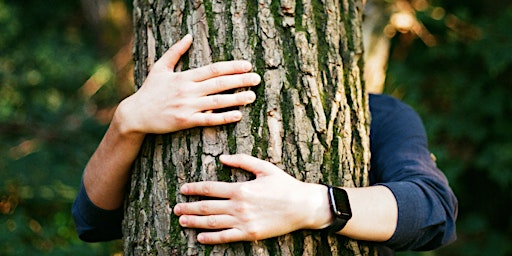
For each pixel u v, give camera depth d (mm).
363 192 1265
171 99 1221
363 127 1354
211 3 1272
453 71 3994
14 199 4199
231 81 1212
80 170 4355
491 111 3828
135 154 1312
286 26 1267
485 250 3854
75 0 5492
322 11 1326
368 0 3916
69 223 4219
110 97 4953
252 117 1231
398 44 4070
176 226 1236
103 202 1419
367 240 1287
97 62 5016
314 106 1256
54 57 4906
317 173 1245
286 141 1231
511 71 3867
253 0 1271
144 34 1367
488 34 3881
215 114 1211
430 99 4020
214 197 1200
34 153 4289
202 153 1231
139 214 1292
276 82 1240
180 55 1269
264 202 1159
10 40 5012
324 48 1309
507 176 3727
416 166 1405
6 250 3914
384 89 3990
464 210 4016
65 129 4539
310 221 1187
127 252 1328
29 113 4617
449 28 3984
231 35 1257
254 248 1194
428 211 1316
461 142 3963
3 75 4754
